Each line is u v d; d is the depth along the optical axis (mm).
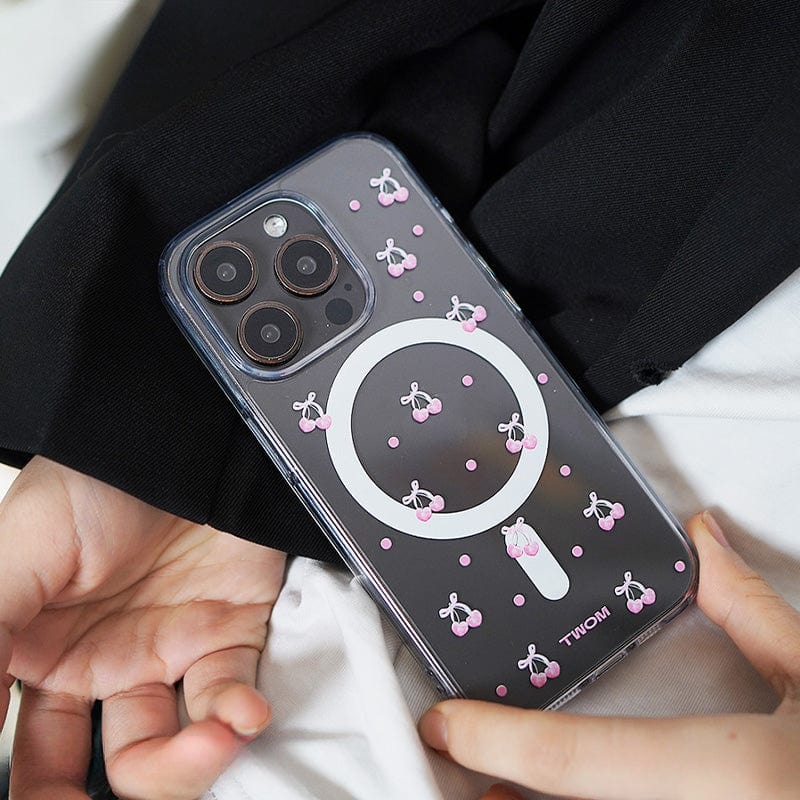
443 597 542
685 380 561
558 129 636
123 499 531
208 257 563
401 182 590
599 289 604
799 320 553
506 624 541
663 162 553
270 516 558
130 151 565
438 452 560
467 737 472
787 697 458
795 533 547
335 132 621
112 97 698
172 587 572
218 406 563
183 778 471
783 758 403
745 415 548
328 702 535
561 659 538
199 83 702
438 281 582
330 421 558
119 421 536
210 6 719
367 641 519
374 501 551
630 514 553
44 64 693
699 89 539
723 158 545
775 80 531
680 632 552
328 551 568
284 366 561
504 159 659
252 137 588
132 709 537
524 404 567
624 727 434
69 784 518
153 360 555
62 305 545
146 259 574
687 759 416
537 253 605
